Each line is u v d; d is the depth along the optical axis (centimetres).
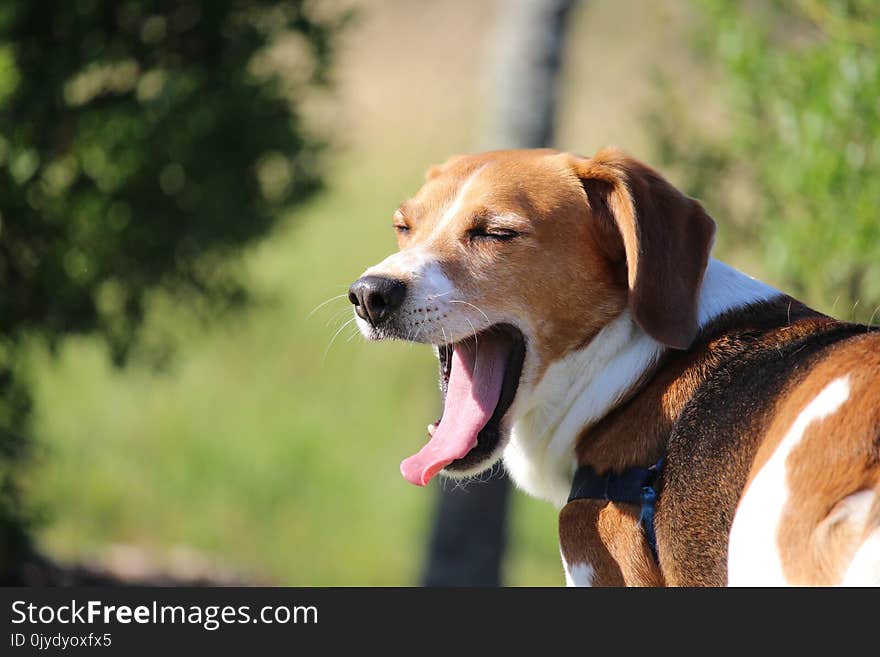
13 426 1184
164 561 1493
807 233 977
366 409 1964
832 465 513
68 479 1686
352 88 3106
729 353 621
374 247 2367
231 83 1177
